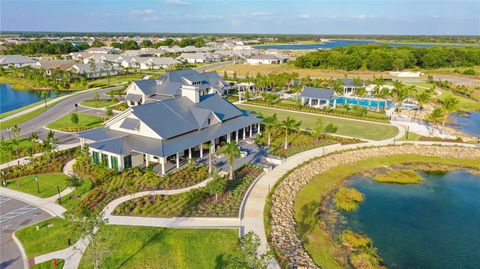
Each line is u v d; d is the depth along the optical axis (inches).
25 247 1382.9
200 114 2469.2
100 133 2305.6
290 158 2427.4
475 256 1501.0
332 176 2260.1
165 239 1430.9
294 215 1758.1
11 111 3698.3
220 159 2320.4
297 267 1328.7
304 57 7593.5
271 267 1291.8
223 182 1771.7
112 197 1777.8
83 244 1400.1
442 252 1524.4
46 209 1678.2
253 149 2561.5
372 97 4547.2
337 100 4456.2
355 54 7514.8
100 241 1325.0
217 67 7623.0
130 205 1683.1
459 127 3348.9
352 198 1968.5
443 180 2276.1
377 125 3280.0
